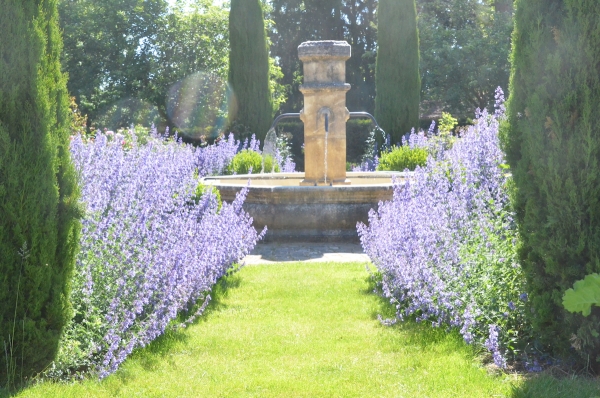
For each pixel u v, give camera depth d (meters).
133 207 4.98
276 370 4.00
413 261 4.91
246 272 7.17
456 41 29.11
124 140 12.68
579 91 3.68
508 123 4.11
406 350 4.34
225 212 6.39
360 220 9.35
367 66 37.78
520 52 3.98
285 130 25.88
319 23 38.19
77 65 30.08
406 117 18.98
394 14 18.83
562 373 3.82
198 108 29.72
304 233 9.36
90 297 4.15
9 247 3.45
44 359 3.62
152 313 4.36
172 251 4.70
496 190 5.36
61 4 30.61
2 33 3.40
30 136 3.47
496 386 3.59
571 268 3.71
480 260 4.47
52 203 3.55
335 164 10.29
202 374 3.92
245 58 20.41
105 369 3.83
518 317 4.30
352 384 3.73
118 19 30.33
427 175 6.30
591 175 3.63
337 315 5.32
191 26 30.52
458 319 4.40
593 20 3.64
